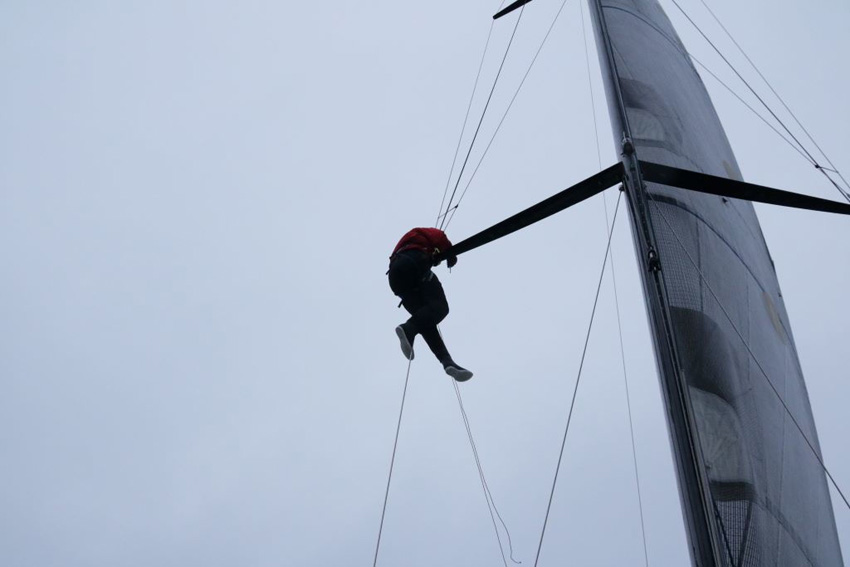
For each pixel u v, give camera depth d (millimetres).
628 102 9961
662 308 7023
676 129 10188
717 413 6891
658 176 8078
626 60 10609
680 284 7578
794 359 10086
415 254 10062
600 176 8305
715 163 10797
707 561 5977
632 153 8055
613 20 11570
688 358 7066
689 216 8430
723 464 6652
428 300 10086
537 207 8812
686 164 9797
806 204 8266
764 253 10812
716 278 8367
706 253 8375
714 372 7180
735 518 6426
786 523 7164
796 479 7871
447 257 10008
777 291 10641
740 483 6688
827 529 8375
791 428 8383
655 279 7141
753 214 11109
